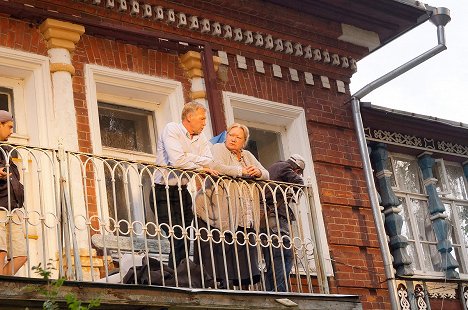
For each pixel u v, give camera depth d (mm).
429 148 21375
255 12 18641
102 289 12758
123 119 17141
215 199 14742
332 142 19141
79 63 16406
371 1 19359
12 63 15734
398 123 20656
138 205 16656
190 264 14000
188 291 13398
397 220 19766
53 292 12031
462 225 21594
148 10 17375
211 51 17906
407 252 20125
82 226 15336
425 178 21266
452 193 21766
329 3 19172
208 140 16312
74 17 16344
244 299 13953
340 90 19688
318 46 19547
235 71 18312
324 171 18766
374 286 18453
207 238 14305
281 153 18875
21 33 15953
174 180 14477
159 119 17406
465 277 20828
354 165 19234
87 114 16188
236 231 14578
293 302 14359
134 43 17172
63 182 13469
